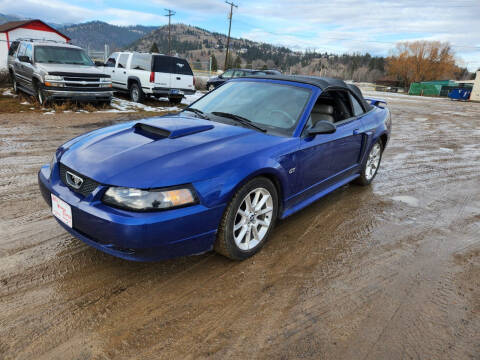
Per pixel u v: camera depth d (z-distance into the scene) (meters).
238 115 3.15
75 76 9.11
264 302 2.20
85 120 8.14
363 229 3.38
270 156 2.58
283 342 1.87
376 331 2.00
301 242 3.03
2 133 6.37
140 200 2.01
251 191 2.49
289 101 3.21
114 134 2.71
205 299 2.19
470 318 2.16
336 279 2.51
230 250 2.48
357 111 4.07
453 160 6.81
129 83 12.12
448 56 90.00
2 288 2.16
